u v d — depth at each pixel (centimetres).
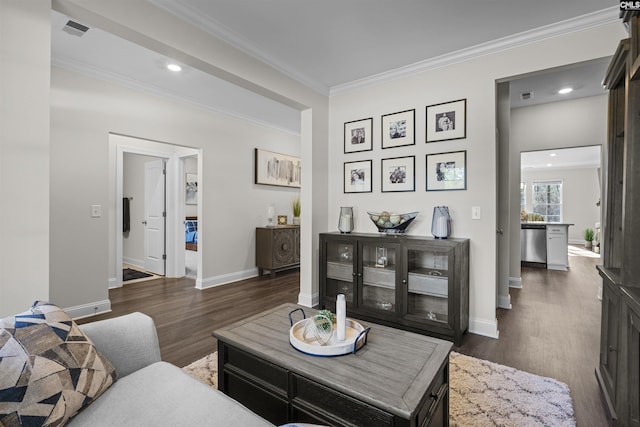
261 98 404
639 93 150
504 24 239
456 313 247
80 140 311
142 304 354
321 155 361
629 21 157
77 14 177
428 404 117
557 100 415
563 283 464
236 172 477
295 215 557
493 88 270
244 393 146
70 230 305
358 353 136
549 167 1024
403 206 318
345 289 317
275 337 152
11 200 141
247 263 495
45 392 94
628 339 141
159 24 207
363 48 276
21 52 144
